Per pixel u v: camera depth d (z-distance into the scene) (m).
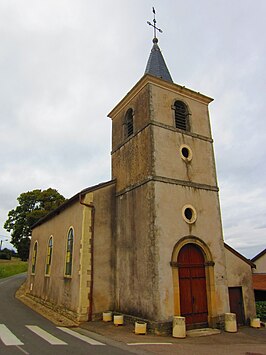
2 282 27.27
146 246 10.47
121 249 11.98
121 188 12.84
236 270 12.70
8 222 33.03
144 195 11.10
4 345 6.84
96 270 11.62
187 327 10.05
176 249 10.48
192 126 12.97
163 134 11.84
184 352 6.98
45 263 16.58
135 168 12.12
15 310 13.25
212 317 10.51
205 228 11.56
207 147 13.09
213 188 12.44
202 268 11.19
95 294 11.34
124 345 7.46
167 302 9.68
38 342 7.27
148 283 10.01
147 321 9.66
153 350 7.00
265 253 22.59
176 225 10.82
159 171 11.16
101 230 12.23
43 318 11.58
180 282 10.44
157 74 14.07
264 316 14.61
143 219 10.92
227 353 7.07
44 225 18.45
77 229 12.46
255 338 9.44
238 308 12.30
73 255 12.41
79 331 9.32
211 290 10.83
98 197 12.56
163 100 12.48
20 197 33.44
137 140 12.34
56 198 33.22
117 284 11.77
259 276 18.89
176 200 11.16
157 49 15.62
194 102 13.58
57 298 13.48
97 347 7.04
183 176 11.75
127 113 13.79
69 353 6.32
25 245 31.67
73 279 11.92
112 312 11.41
